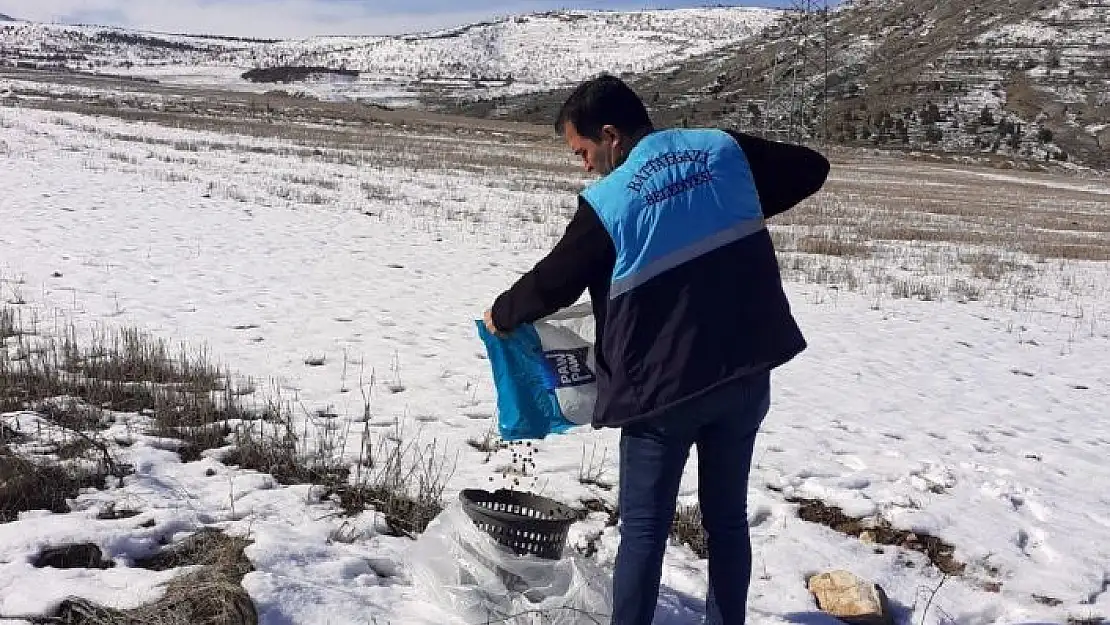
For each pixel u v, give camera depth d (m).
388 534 4.22
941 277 16.52
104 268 10.72
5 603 3.16
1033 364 10.17
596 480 5.24
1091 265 19.95
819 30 169.75
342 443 5.38
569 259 2.88
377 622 3.31
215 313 9.02
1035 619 4.10
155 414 5.52
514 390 3.34
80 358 6.67
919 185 48.38
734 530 3.26
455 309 10.29
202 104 62.34
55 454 4.64
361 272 12.14
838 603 4.00
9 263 10.43
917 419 7.34
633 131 3.06
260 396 6.27
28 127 31.06
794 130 73.88
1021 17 150.75
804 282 14.77
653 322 2.89
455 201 22.89
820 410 7.31
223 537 3.88
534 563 3.41
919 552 4.74
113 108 48.25
